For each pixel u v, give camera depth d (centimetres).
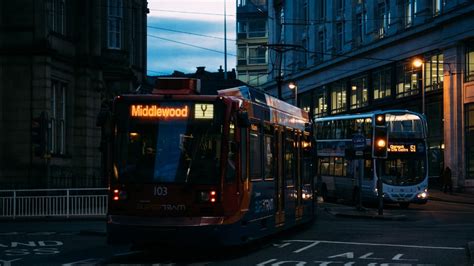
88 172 3703
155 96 1566
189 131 1541
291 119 2191
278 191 1970
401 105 6053
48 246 1898
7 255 1689
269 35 9456
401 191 3697
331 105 7512
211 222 1484
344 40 7194
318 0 7925
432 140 5594
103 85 3916
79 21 3741
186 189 1502
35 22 3322
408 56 5906
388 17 6344
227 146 1538
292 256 1616
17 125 3312
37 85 3309
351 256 1614
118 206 1523
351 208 3547
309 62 8050
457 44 5206
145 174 1521
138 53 4647
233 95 1678
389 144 3725
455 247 1820
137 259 1577
